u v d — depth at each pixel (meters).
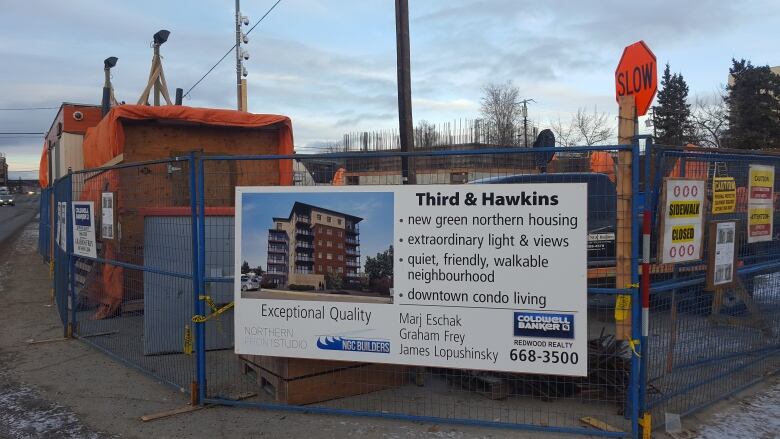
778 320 6.59
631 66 5.35
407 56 6.61
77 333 7.95
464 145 28.20
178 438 4.70
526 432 4.71
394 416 4.96
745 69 44.62
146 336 6.86
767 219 6.47
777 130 42.88
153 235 6.87
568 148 4.50
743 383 5.80
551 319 4.53
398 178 6.73
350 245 4.91
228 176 8.96
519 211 4.55
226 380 5.99
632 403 4.54
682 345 5.56
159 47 13.30
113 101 15.52
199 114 9.82
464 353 4.71
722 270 5.52
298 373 5.28
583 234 4.45
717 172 5.61
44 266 16.06
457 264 4.70
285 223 5.08
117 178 7.02
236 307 5.21
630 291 4.52
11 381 6.14
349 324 4.95
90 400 5.56
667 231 4.84
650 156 4.54
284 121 10.48
